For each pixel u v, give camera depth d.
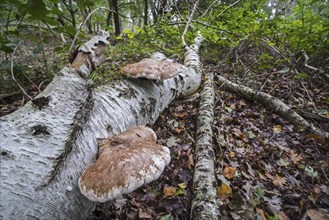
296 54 5.65
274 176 2.64
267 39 5.73
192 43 5.93
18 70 3.08
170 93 3.18
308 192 2.44
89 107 1.86
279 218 2.09
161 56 3.30
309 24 5.12
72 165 1.57
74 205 1.51
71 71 1.88
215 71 5.35
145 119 2.60
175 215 2.04
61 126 1.59
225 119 3.58
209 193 1.96
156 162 1.55
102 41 2.16
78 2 3.29
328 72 5.35
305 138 3.23
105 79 2.57
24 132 1.46
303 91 4.63
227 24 6.48
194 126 3.29
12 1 2.27
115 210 2.03
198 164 2.35
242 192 2.33
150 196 2.23
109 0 6.48
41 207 1.30
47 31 3.45
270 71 5.38
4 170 1.28
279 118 3.66
